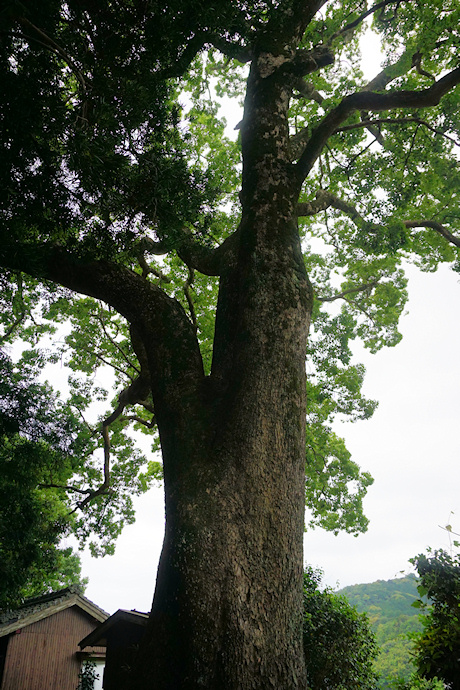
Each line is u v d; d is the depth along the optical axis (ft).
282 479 17.80
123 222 22.66
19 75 19.22
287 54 26.78
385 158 36.91
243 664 14.98
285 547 17.03
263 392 18.72
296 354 19.89
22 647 50.52
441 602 16.05
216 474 17.53
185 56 22.82
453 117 32.68
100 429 47.98
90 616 57.16
